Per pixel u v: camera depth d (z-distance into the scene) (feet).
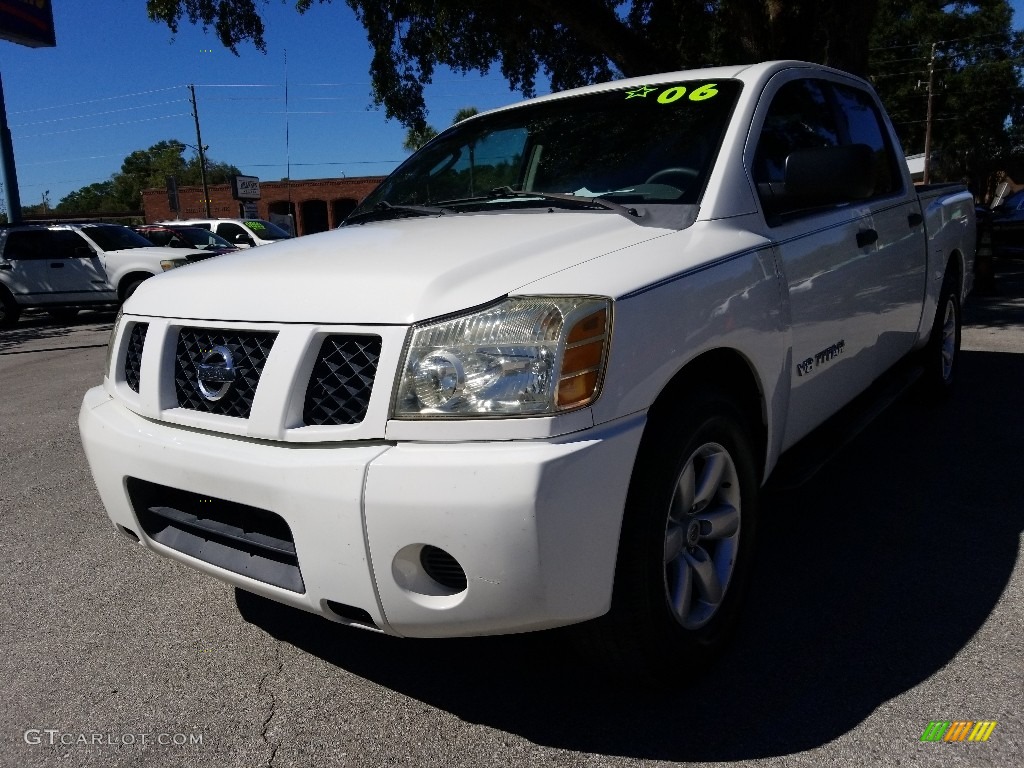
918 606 9.44
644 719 7.64
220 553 7.70
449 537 6.20
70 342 39.58
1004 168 159.63
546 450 6.17
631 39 38.65
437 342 6.50
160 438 7.72
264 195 146.30
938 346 16.47
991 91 120.67
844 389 11.21
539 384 6.31
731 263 8.14
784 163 9.97
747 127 9.73
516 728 7.61
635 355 6.75
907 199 13.88
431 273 7.04
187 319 7.91
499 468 6.11
